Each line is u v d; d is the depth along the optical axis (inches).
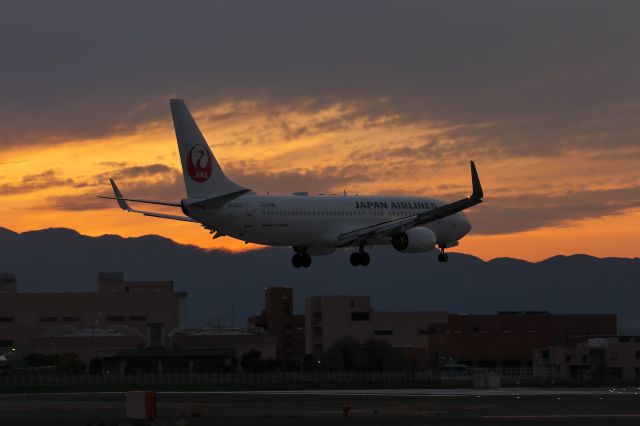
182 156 5310.0
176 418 4018.2
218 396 5821.9
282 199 5546.3
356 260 5876.0
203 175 5324.8
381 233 5669.3
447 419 4099.4
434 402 5147.6
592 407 4736.7
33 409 4837.6
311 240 5634.8
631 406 4785.9
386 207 5890.8
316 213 5625.0
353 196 5821.9
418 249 5738.2
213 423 3969.0
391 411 4566.9
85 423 4003.4
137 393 3860.7
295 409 4722.0
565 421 4008.4
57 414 4515.3
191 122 5319.9
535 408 4692.4
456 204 5472.4
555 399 5329.7
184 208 5260.8
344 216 5718.5
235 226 5398.6
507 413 4416.8
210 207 5191.9
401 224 5634.8
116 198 5260.8
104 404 5201.8
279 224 5511.8
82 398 5797.2
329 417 4232.3
